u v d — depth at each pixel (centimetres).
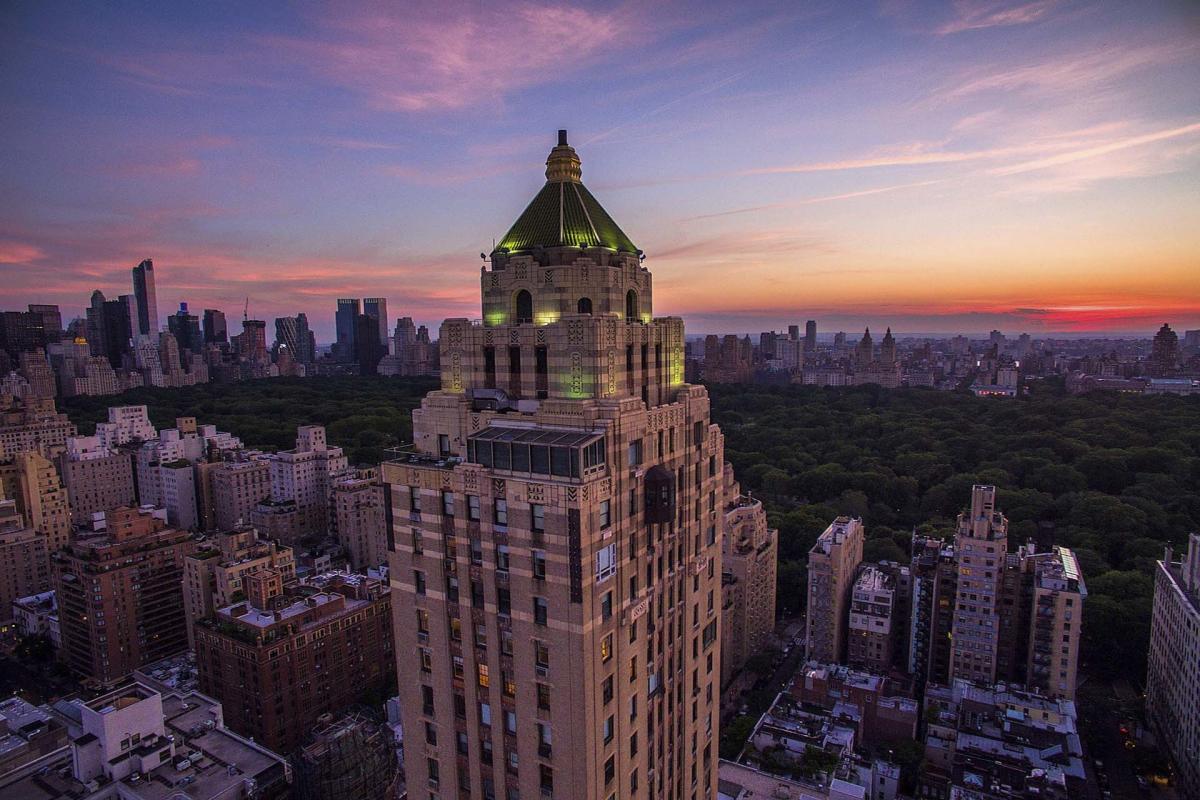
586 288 6359
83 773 12769
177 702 16012
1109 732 17688
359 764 13788
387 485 6488
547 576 5619
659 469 6297
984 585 18438
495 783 6306
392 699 16800
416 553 6444
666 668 6962
